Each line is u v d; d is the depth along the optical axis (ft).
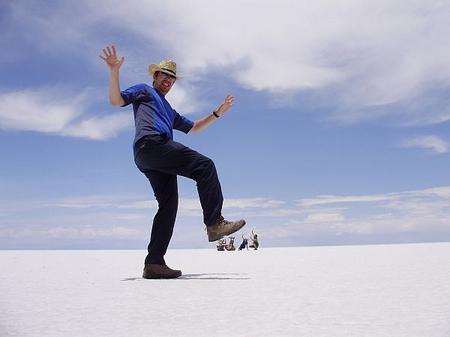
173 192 16.24
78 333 6.59
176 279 14.47
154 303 9.33
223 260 25.17
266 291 10.93
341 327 6.83
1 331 6.72
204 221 15.97
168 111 16.98
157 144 15.88
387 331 6.49
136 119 16.33
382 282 12.19
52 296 10.47
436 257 22.04
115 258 27.66
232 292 10.88
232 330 6.75
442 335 6.21
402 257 22.62
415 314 7.70
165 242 15.67
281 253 32.94
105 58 15.48
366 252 29.43
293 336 6.33
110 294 10.78
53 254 33.53
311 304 8.93
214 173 15.93
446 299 9.23
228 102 18.17
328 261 21.33
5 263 22.31
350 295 10.02
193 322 7.34
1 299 9.97
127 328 6.93
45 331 6.72
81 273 16.79
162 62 17.11
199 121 18.16
